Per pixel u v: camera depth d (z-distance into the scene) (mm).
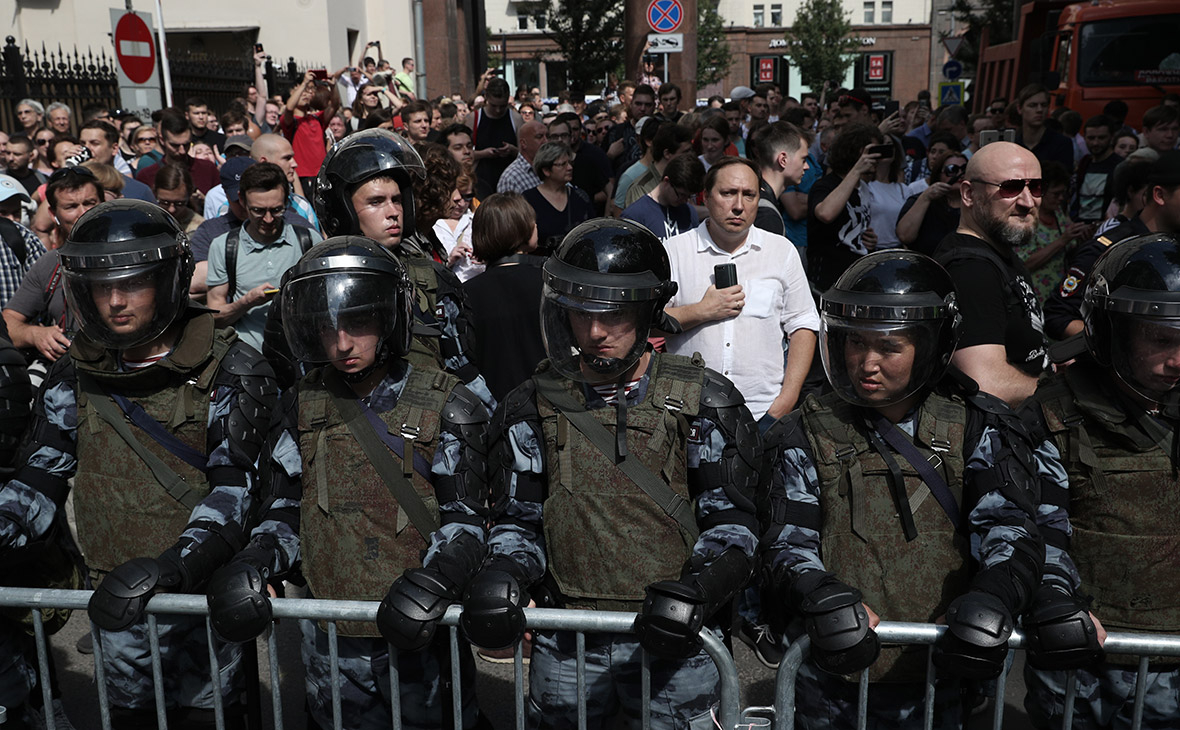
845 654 1822
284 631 3672
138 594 2070
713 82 45000
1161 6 10039
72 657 3465
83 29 17344
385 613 1959
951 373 2129
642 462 2096
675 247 3604
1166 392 2025
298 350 2203
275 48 19609
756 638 2477
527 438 2178
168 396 2426
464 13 22203
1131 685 2117
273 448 2312
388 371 2273
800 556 2031
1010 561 1908
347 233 3168
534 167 5617
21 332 4219
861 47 58438
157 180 5320
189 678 2477
